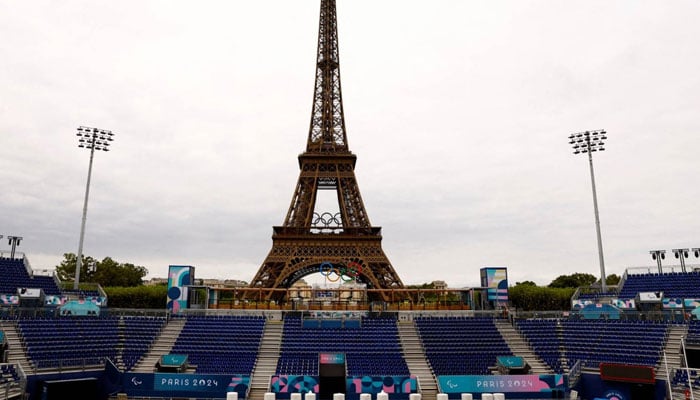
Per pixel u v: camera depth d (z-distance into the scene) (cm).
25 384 5488
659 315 7244
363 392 6119
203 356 7038
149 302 12925
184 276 8644
